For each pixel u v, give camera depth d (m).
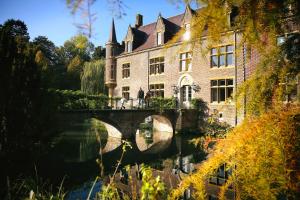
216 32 1.60
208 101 18.61
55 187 8.37
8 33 10.71
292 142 1.87
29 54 11.59
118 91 26.12
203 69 18.94
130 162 12.13
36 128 11.31
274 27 1.76
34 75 11.39
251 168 1.95
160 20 22.09
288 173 1.80
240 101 2.17
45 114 11.79
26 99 10.94
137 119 17.52
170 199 2.21
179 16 23.75
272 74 2.05
